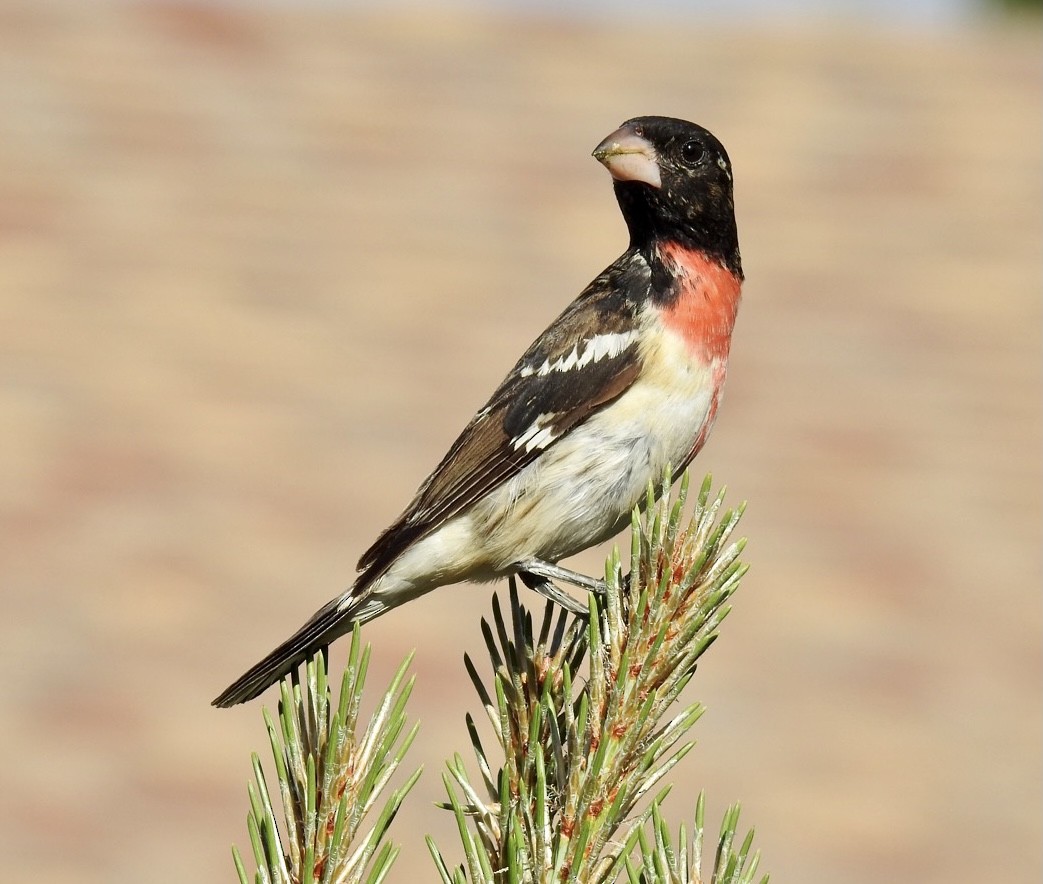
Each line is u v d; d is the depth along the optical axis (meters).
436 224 16.56
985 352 15.09
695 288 6.51
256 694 5.98
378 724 3.93
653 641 4.14
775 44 20.42
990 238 17.02
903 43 21.00
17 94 17.91
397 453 12.98
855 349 15.00
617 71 19.64
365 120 18.12
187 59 19.05
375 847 3.89
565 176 17.58
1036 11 23.25
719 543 4.20
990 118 19.25
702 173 6.61
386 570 6.47
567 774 4.16
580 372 6.41
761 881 3.76
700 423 6.49
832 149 18.30
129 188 16.70
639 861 4.15
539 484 6.41
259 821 3.93
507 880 4.02
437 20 20.59
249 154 17.45
